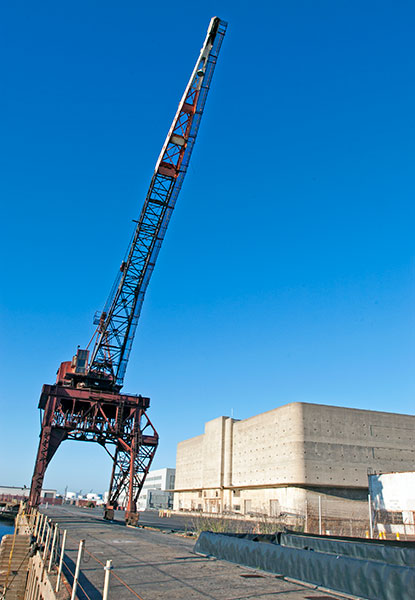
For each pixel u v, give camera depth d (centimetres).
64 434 4631
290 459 6894
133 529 3669
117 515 7181
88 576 1541
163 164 4459
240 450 8619
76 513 6825
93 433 4719
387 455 7181
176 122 4319
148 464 4691
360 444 7088
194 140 4388
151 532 3450
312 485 6644
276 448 7344
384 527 4853
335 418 7119
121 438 4769
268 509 7338
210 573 1644
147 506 14938
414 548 1605
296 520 5809
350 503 6750
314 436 6919
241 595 1295
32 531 3136
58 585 1346
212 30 4006
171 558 1988
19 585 3141
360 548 1711
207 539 2153
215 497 9169
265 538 2173
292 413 7069
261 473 7688
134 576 1559
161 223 4700
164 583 1451
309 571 1475
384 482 5072
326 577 1401
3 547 3425
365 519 6488
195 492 10469
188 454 11212
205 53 4072
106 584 878
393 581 1208
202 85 4181
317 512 6538
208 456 9775
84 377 4975
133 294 4941
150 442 4753
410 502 4719
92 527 3572
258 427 8056
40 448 4488
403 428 7444
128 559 1934
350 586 1310
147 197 4594
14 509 13775
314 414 7044
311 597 1288
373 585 1248
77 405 5016
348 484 6794
